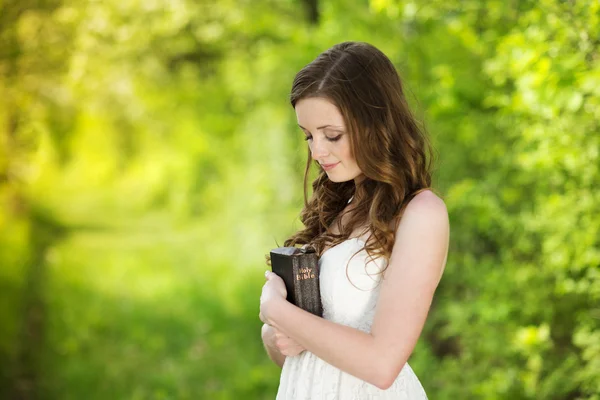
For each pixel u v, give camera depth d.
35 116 5.95
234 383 5.63
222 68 9.41
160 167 15.06
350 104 1.64
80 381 5.60
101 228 13.90
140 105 9.80
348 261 1.73
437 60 4.39
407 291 1.57
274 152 8.88
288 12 7.02
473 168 4.54
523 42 3.05
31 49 5.62
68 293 8.13
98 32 6.67
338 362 1.57
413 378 1.86
